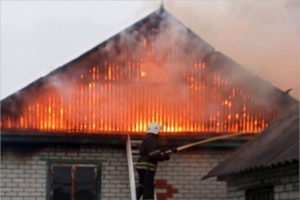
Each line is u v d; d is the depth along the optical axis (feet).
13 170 43.16
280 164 28.66
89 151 44.01
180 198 44.29
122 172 43.93
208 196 44.42
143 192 38.83
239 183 35.86
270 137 33.58
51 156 43.62
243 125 45.70
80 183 43.62
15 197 42.88
